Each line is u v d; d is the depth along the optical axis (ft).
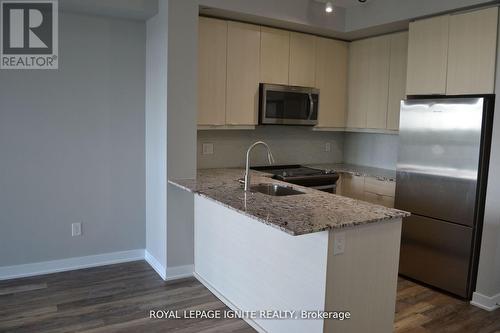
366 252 7.75
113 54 12.48
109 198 12.92
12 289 11.07
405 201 12.46
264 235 8.98
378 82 14.69
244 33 13.21
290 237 8.17
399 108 13.97
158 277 12.16
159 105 11.89
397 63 13.99
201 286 11.60
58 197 12.17
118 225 13.17
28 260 11.97
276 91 13.82
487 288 10.74
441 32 11.62
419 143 11.98
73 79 12.00
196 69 11.69
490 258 10.67
